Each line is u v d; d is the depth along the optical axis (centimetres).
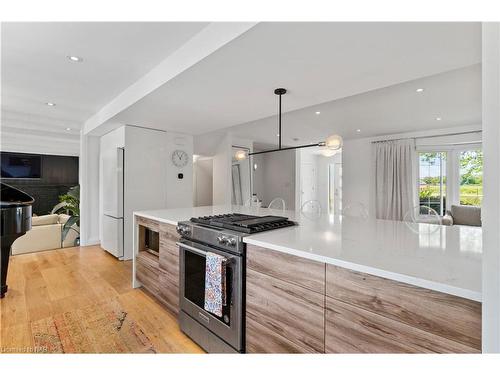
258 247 148
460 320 83
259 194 816
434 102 344
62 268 357
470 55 184
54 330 206
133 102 293
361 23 146
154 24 185
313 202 333
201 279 185
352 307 108
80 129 507
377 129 521
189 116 350
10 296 267
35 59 238
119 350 182
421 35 158
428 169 540
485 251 67
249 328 152
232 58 189
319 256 118
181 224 207
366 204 618
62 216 508
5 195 308
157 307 246
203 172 735
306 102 290
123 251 397
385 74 217
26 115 429
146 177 421
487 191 66
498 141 64
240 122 382
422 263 106
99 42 210
